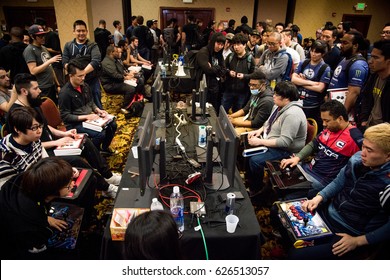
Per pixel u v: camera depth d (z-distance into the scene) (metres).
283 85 2.45
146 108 3.32
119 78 4.66
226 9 9.81
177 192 1.67
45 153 2.21
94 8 9.55
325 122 2.11
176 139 2.47
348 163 1.80
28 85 2.36
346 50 2.94
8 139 1.93
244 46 3.90
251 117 3.20
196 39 7.66
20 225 1.44
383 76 2.26
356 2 9.66
